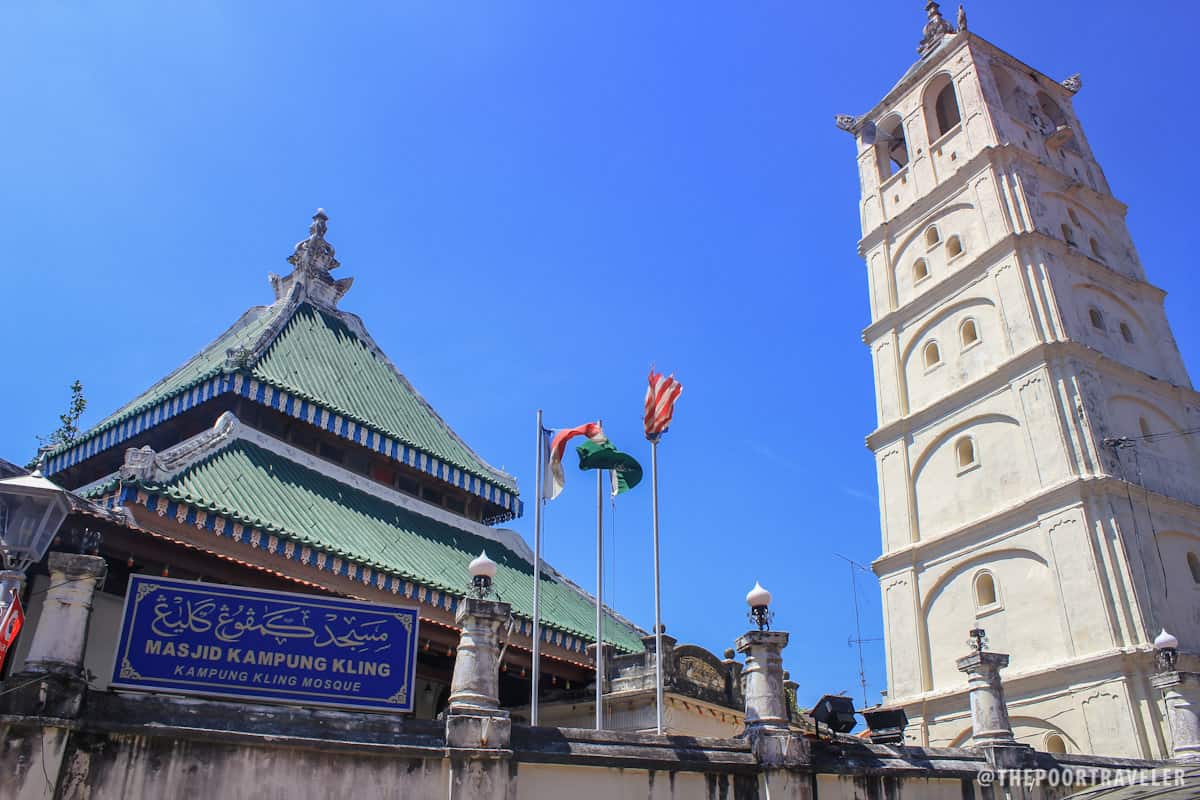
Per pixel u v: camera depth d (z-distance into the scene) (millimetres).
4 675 16234
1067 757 18891
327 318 36688
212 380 27406
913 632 31453
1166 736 23766
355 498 28484
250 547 21188
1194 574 28266
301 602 13703
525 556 33938
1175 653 21797
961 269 34312
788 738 15664
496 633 14562
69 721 11289
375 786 12633
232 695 12875
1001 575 29391
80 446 29984
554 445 24312
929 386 34594
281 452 27484
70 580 12172
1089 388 29609
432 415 35938
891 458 34812
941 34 42375
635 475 24266
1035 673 26953
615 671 27938
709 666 28750
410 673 13695
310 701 13133
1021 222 33375
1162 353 33938
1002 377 31250
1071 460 28312
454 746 13172
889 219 39000
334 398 30984
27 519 10914
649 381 25219
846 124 43812
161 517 19828
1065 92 42250
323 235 38594
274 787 12148
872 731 18875
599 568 22344
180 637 13008
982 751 18328
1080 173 38188
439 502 33500
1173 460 30797
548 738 14062
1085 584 26625
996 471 30719
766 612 16875
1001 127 36469
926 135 39188
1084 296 33000
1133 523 27234
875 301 38469
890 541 33750
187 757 11898
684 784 14773
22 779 10859
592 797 13961
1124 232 37156
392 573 23672
